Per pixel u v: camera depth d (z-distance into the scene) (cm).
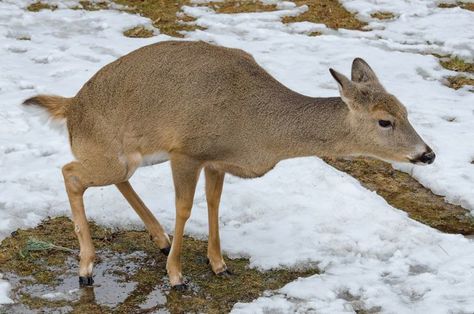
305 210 1288
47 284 1123
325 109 1084
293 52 1853
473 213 1319
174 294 1107
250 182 1367
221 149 1087
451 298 1071
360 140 1079
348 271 1145
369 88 1066
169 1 2108
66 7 2055
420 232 1222
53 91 1619
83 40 1877
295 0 2125
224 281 1137
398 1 2131
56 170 1373
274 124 1086
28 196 1301
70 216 1278
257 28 1969
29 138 1481
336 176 1377
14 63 1750
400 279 1127
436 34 1955
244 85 1086
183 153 1085
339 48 1878
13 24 1945
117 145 1107
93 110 1108
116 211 1281
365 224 1248
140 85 1091
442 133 1537
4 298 1077
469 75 1795
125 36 1909
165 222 1259
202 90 1073
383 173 1454
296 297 1088
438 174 1416
